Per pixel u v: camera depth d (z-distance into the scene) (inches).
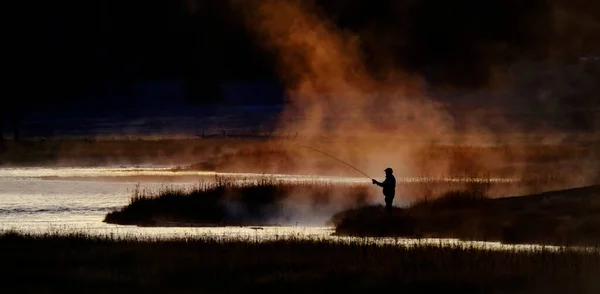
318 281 2054.6
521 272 2079.2
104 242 2792.8
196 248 2615.7
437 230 3265.3
